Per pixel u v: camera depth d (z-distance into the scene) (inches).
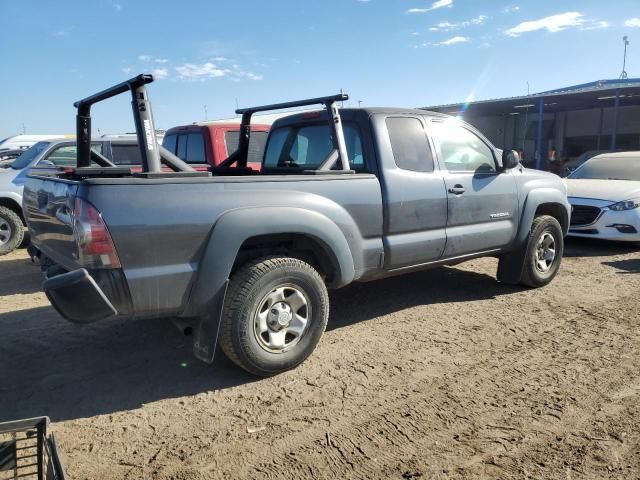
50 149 358.6
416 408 139.6
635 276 279.0
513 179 232.4
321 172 168.1
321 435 127.6
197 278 141.9
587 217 358.6
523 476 111.1
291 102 196.7
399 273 195.3
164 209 136.4
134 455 120.2
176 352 178.2
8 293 252.7
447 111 1104.2
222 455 120.0
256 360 151.9
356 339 187.9
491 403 141.9
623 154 422.9
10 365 168.2
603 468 113.5
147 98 143.1
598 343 183.0
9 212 346.6
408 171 190.4
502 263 247.9
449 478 110.9
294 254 168.2
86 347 182.7
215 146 341.1
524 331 195.3
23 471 110.0
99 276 131.1
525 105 1000.2
